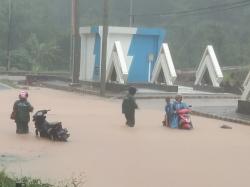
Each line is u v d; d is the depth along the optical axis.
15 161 13.25
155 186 11.12
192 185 11.31
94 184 11.06
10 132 17.73
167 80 39.50
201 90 40.69
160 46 44.59
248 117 23.94
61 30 91.38
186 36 86.25
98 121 21.17
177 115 20.20
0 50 79.06
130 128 19.64
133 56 44.03
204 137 18.20
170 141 17.00
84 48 46.50
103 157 14.02
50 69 77.25
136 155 14.43
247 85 25.80
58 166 12.77
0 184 8.61
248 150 15.80
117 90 36.09
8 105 26.19
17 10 85.38
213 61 40.66
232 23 88.56
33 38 77.56
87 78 45.94
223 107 28.62
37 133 17.16
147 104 29.73
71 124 20.14
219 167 13.23
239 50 81.31
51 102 28.53
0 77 55.41
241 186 11.37
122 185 11.09
